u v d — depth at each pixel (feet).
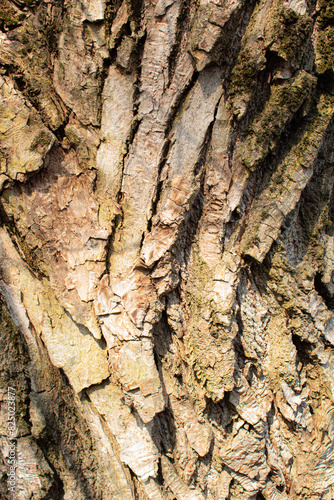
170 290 1.83
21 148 1.69
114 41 1.67
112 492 1.90
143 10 1.66
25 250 1.82
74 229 1.77
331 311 2.06
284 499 1.96
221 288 1.81
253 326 1.92
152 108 1.73
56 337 1.85
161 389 1.80
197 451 1.89
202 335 1.84
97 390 1.84
